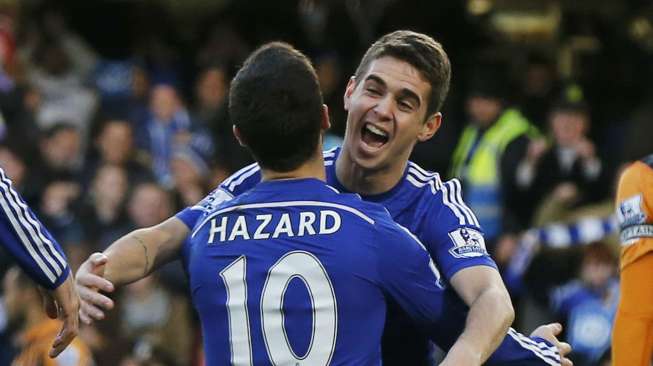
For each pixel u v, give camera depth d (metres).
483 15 42.69
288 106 14.66
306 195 14.80
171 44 43.72
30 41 41.06
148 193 34.62
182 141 38.38
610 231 33.47
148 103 40.16
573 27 42.94
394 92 15.64
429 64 15.70
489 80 36.56
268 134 14.70
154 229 16.02
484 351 14.54
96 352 30.81
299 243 14.59
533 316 33.53
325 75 39.91
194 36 43.81
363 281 14.55
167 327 32.41
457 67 41.22
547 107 41.03
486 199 36.06
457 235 15.64
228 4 43.50
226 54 42.81
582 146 36.16
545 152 36.12
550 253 33.59
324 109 14.95
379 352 14.79
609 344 32.06
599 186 36.06
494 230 35.88
